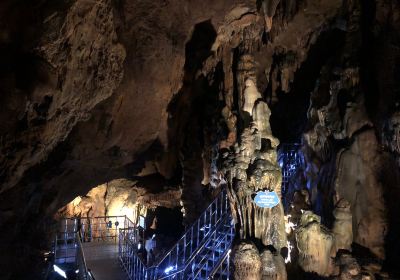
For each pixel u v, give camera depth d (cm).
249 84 852
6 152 532
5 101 482
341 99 802
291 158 992
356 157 737
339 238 696
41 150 605
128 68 856
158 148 1137
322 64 1029
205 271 793
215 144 971
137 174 1251
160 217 1326
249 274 632
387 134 663
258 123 805
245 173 727
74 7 546
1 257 771
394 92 717
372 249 707
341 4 911
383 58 755
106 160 972
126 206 1341
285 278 660
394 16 748
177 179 1242
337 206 712
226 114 957
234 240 731
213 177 969
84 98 675
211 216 894
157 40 893
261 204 681
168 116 1095
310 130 855
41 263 909
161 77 943
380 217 711
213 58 1086
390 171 709
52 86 534
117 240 1102
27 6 499
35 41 512
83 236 1196
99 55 677
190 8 944
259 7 983
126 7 807
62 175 891
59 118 625
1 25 485
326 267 664
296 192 823
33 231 873
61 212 1264
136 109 936
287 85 1080
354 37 835
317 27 992
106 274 874
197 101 1166
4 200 709
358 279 618
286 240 718
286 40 1043
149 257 1066
